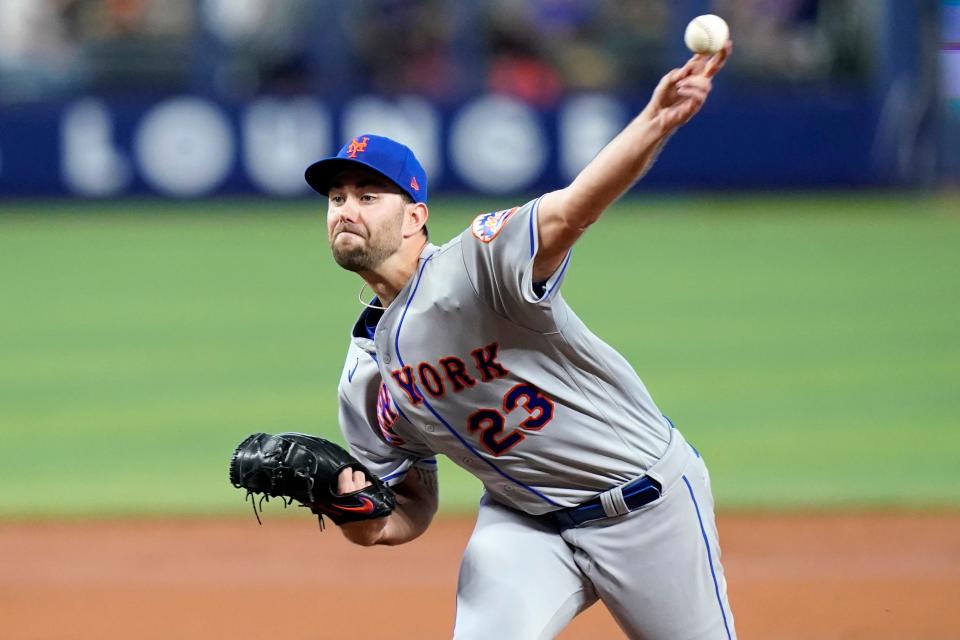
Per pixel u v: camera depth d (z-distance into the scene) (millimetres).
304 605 22656
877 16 76000
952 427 34250
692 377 39719
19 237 67250
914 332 45750
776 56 77188
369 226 13484
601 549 14312
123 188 74625
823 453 32000
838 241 64000
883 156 76562
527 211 12656
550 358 13672
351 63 76688
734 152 76250
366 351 14570
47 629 21500
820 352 42938
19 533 27016
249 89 75875
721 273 56875
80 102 74125
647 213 73438
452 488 30547
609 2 79000
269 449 14062
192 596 23219
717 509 28062
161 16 77438
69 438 33938
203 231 68875
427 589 23484
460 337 13469
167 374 40844
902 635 20859
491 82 78000
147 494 29422
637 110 74875
